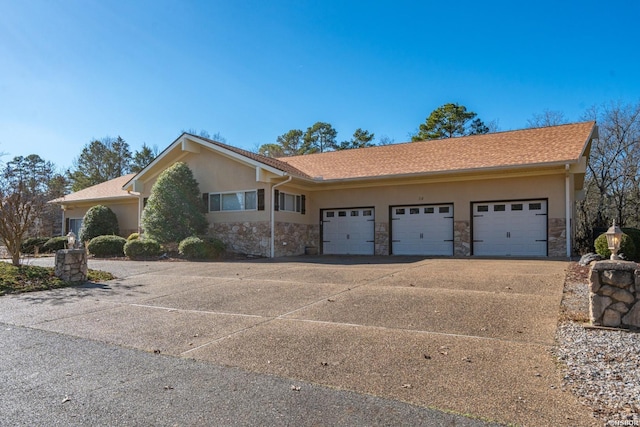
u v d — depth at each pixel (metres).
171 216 15.80
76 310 6.76
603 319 4.94
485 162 13.85
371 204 16.22
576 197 18.17
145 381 3.73
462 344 4.55
